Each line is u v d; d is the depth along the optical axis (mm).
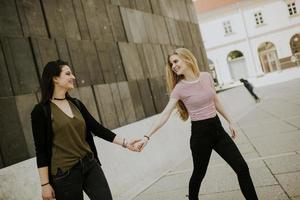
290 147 5781
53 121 2500
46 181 2453
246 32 38406
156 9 11922
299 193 3695
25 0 6648
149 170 5977
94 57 8109
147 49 10539
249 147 6656
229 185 4562
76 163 2529
